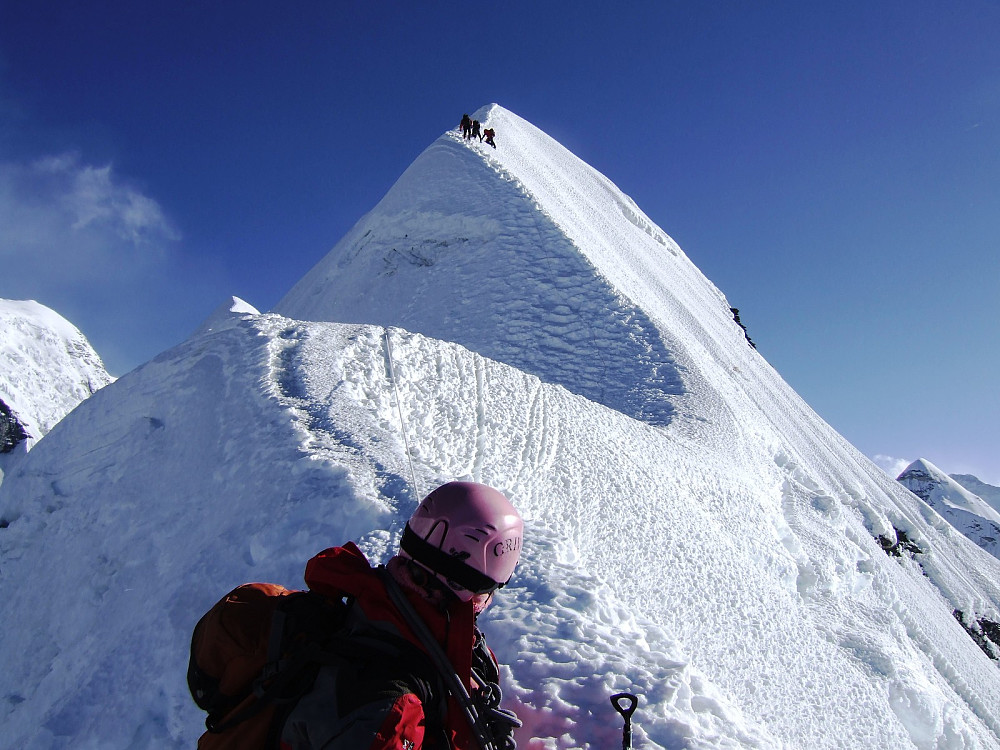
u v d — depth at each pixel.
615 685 3.19
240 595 2.22
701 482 14.14
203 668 2.12
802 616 12.34
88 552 7.00
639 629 4.02
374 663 1.88
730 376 33.69
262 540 5.19
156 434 8.09
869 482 41.34
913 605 22.22
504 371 12.02
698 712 3.32
